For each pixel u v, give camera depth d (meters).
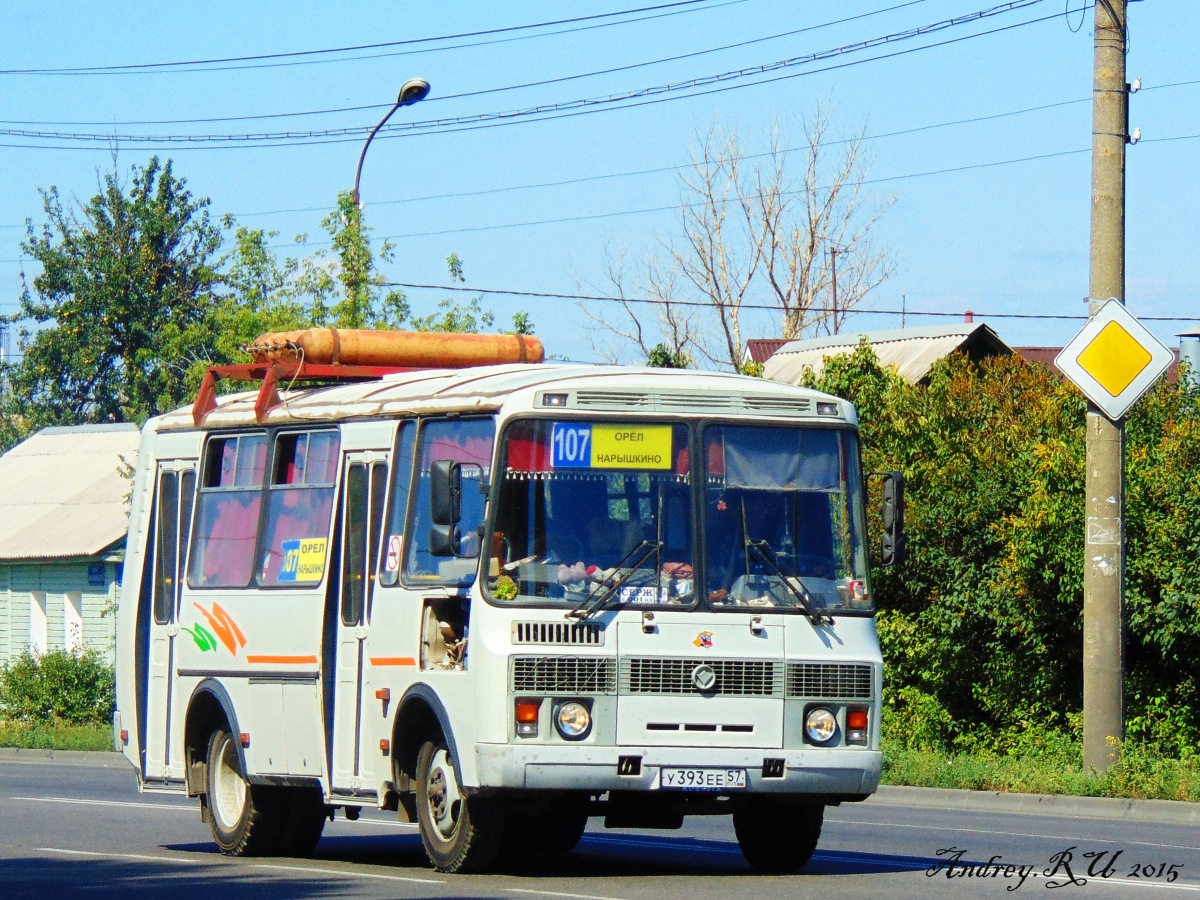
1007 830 68.31
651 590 48.28
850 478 50.94
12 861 56.69
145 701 66.44
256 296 156.62
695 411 49.78
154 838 66.06
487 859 49.47
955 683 103.00
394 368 63.22
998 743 99.12
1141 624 89.50
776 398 50.56
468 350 64.06
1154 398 99.50
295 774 56.88
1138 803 75.62
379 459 54.62
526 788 46.81
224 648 61.19
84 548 160.88
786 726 48.59
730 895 44.94
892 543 50.66
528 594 47.69
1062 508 91.81
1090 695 80.12
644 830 70.62
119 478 176.12
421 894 45.62
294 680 57.16
